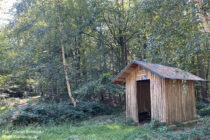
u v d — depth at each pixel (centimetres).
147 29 807
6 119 891
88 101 1567
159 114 895
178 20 694
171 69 1021
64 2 1448
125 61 1875
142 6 788
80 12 1576
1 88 1744
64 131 838
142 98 1361
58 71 1465
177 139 665
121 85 1536
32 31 1449
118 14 1803
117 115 1340
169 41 693
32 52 1439
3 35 1636
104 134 780
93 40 2027
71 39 1489
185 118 944
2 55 1617
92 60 1767
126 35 1827
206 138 653
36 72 1491
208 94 1731
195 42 571
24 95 2106
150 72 962
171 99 895
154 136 730
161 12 751
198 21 671
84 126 961
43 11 1384
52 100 1552
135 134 759
